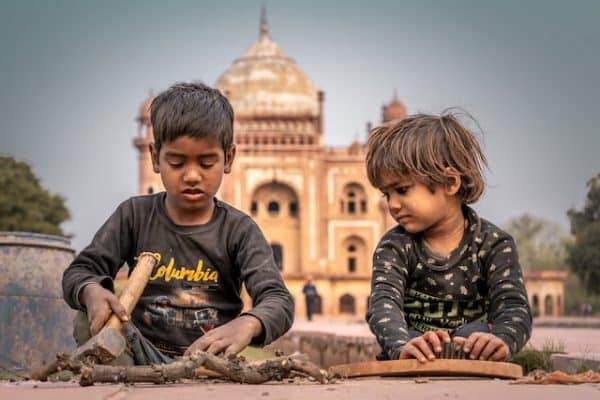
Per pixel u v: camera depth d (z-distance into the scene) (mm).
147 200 3906
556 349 8109
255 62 78312
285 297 3561
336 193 74312
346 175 74312
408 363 3129
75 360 2732
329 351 14195
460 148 3812
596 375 2803
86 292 3371
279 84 76750
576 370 6848
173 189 3604
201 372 2973
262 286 3619
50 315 6621
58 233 56656
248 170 72188
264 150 72250
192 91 3588
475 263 3938
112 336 2770
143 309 3787
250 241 3766
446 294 3949
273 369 2902
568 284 92250
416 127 3803
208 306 3803
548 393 2455
